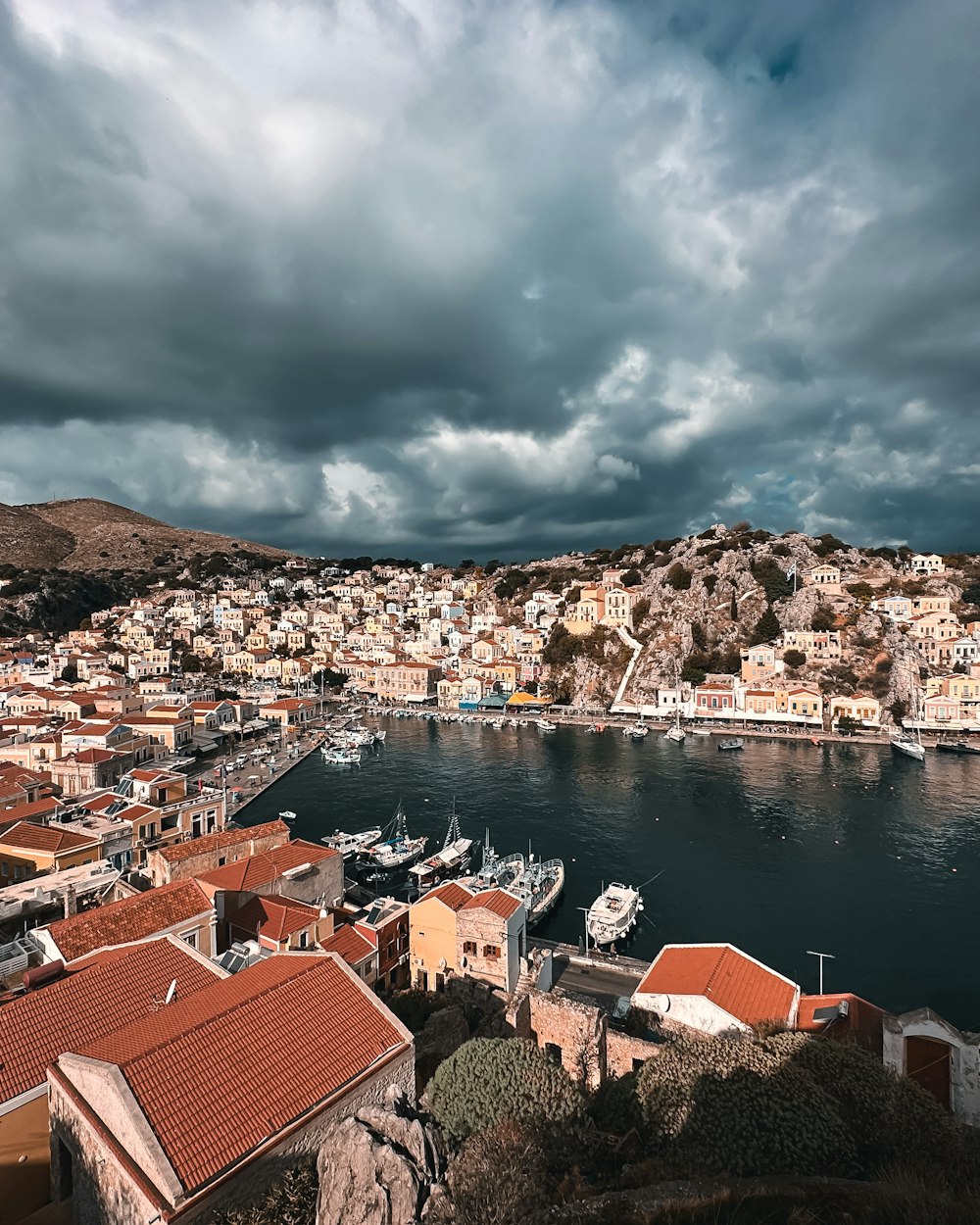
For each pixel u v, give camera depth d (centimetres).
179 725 14438
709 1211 1884
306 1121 2144
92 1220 2070
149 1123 1941
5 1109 2305
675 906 7644
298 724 18538
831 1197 1981
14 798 8375
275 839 6419
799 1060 2850
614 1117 2741
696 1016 3800
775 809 10912
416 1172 1864
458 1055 2772
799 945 6769
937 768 13438
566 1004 3578
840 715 17112
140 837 7331
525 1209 1886
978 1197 1945
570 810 11062
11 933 4881
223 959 3959
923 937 6894
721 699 18650
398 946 5366
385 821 10731
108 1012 2814
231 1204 1916
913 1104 2605
